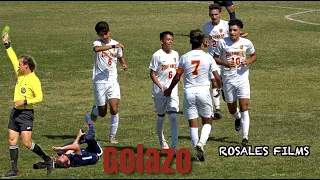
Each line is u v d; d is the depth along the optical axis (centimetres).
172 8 7012
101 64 2877
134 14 6650
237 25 2805
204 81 2514
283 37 5459
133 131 3077
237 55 2819
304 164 2505
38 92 2405
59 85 4075
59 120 3322
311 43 5228
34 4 7244
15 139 2403
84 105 3631
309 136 2942
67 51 4969
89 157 2489
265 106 3531
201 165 2480
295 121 3219
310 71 4369
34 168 2473
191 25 6047
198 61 2500
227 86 2853
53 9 6938
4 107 3603
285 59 4691
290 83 4059
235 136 2956
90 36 5531
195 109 2525
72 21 6256
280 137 2925
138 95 3838
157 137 2966
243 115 2808
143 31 5759
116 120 2869
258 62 4597
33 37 5469
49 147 2819
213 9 3378
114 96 2872
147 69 4466
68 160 2456
